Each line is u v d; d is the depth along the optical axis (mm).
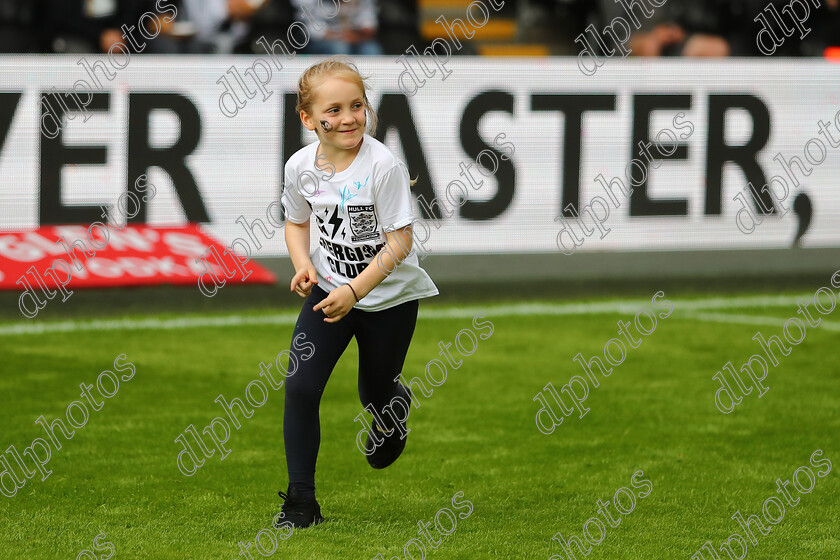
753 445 8531
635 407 9648
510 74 17109
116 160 15914
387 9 20156
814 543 6414
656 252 17922
